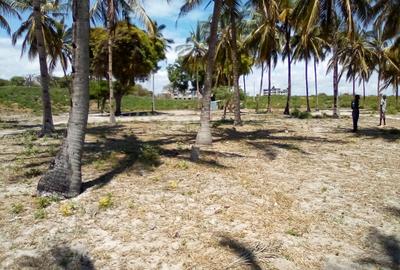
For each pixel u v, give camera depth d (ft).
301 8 61.52
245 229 19.57
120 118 99.71
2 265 15.83
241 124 67.26
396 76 141.18
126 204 21.67
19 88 166.09
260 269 16.15
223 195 23.73
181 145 42.09
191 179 26.50
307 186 27.53
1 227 18.93
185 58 145.48
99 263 16.17
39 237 18.03
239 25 87.92
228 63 109.19
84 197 22.57
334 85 91.97
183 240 18.08
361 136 53.57
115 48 107.14
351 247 18.78
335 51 90.79
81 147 23.00
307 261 17.16
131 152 36.17
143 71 116.26
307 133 56.59
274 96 213.05
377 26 61.62
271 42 91.09
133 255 16.78
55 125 71.46
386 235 20.17
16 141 45.55
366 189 27.37
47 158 33.91
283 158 36.42
